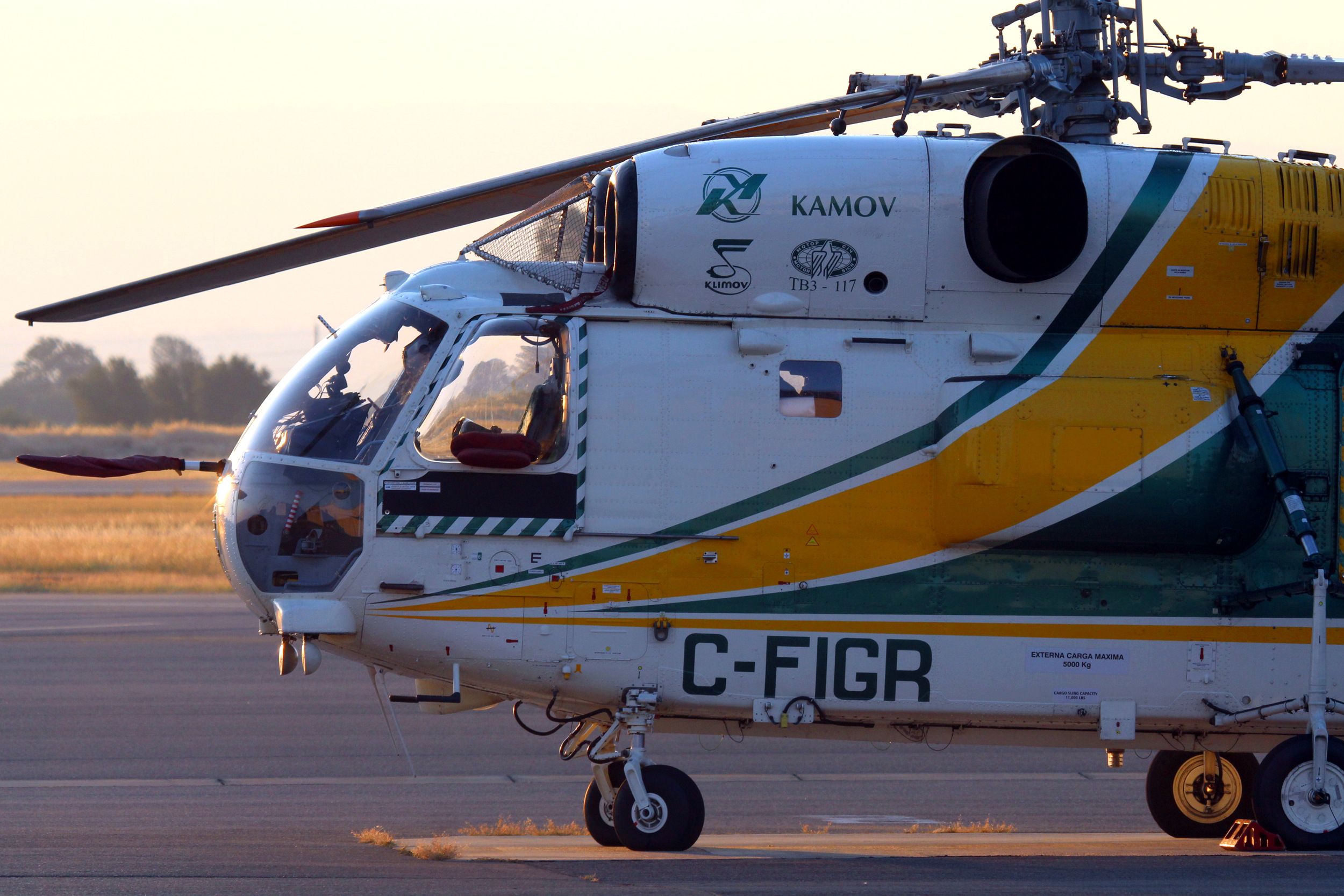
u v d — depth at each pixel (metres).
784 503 30.17
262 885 25.83
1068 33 33.41
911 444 30.55
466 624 29.47
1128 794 43.97
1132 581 30.78
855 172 31.38
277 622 29.36
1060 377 30.86
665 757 49.88
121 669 66.56
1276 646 30.94
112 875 26.89
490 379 30.33
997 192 30.75
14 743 48.53
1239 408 30.75
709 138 34.41
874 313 31.25
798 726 31.55
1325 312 31.98
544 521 29.66
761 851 30.89
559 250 32.16
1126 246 31.52
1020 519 30.00
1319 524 31.11
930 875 27.25
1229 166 32.25
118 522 180.25
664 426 30.06
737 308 31.02
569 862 28.50
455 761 47.16
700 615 29.88
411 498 29.47
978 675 30.33
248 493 29.73
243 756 47.00
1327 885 26.58
